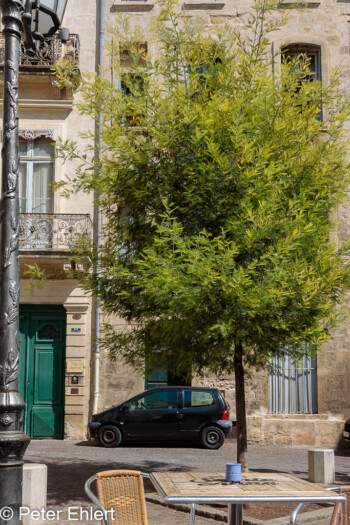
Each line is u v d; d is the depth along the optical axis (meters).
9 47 5.50
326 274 7.40
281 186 7.64
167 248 7.10
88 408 15.98
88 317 16.27
